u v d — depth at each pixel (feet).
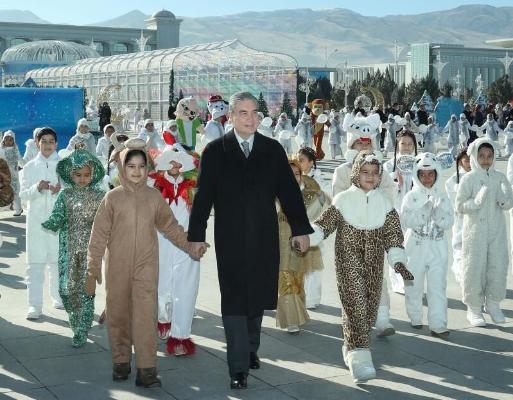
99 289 28.09
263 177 17.89
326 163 87.86
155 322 18.22
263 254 17.83
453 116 99.60
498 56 530.68
